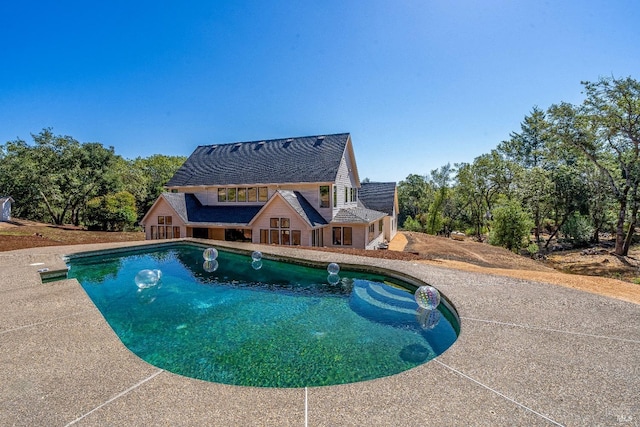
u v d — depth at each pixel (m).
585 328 6.33
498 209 27.61
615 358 5.08
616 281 10.91
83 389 4.12
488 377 4.51
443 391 4.16
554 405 3.85
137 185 45.09
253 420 3.55
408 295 10.55
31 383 4.25
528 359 5.05
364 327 7.95
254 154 28.50
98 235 30.22
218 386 4.25
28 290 8.71
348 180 27.45
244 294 10.84
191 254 18.03
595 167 29.27
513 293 8.77
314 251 16.09
